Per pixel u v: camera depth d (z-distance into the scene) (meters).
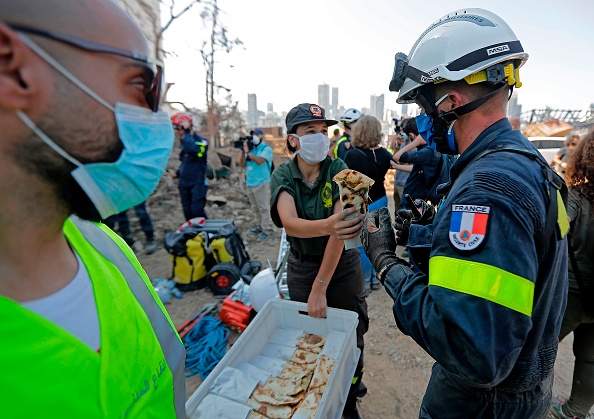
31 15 0.43
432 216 1.34
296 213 1.83
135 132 0.57
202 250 3.75
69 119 0.48
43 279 0.54
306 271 1.97
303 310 1.91
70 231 0.67
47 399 0.47
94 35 0.49
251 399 1.44
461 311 0.75
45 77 0.45
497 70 0.92
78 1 0.48
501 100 0.98
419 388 2.47
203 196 5.56
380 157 3.37
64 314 0.55
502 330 0.73
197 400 1.40
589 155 1.55
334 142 7.03
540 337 0.93
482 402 1.04
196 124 12.31
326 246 1.73
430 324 0.83
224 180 9.24
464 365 0.77
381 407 2.31
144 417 0.63
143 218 4.93
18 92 0.43
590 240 1.60
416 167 3.75
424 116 1.22
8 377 0.44
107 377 0.56
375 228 1.28
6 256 0.50
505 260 0.74
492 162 0.86
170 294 3.70
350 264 1.94
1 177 0.46
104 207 0.59
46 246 0.54
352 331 1.70
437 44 0.98
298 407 1.37
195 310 3.44
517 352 0.76
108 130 0.53
